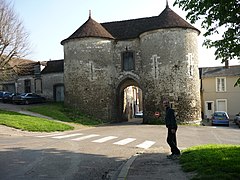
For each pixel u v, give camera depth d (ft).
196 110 96.94
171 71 95.20
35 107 102.01
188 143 48.70
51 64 144.87
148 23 112.47
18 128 62.03
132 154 36.32
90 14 110.83
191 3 25.31
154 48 97.19
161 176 23.59
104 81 104.53
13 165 28.71
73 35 105.50
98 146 42.29
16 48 108.88
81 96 103.50
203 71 140.56
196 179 21.39
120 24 116.37
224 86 133.08
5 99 128.77
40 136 54.60
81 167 28.40
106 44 105.91
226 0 22.35
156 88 96.68
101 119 102.83
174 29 95.55
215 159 27.99
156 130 68.64
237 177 21.70
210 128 79.82
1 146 40.93
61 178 24.13
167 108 33.71
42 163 29.81
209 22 24.70
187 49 96.27
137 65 106.42
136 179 22.99
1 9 106.93
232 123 110.73
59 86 138.31
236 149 34.42
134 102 162.50
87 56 103.50
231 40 24.81
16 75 138.72
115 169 27.91
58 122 77.71
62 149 38.88
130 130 68.59
